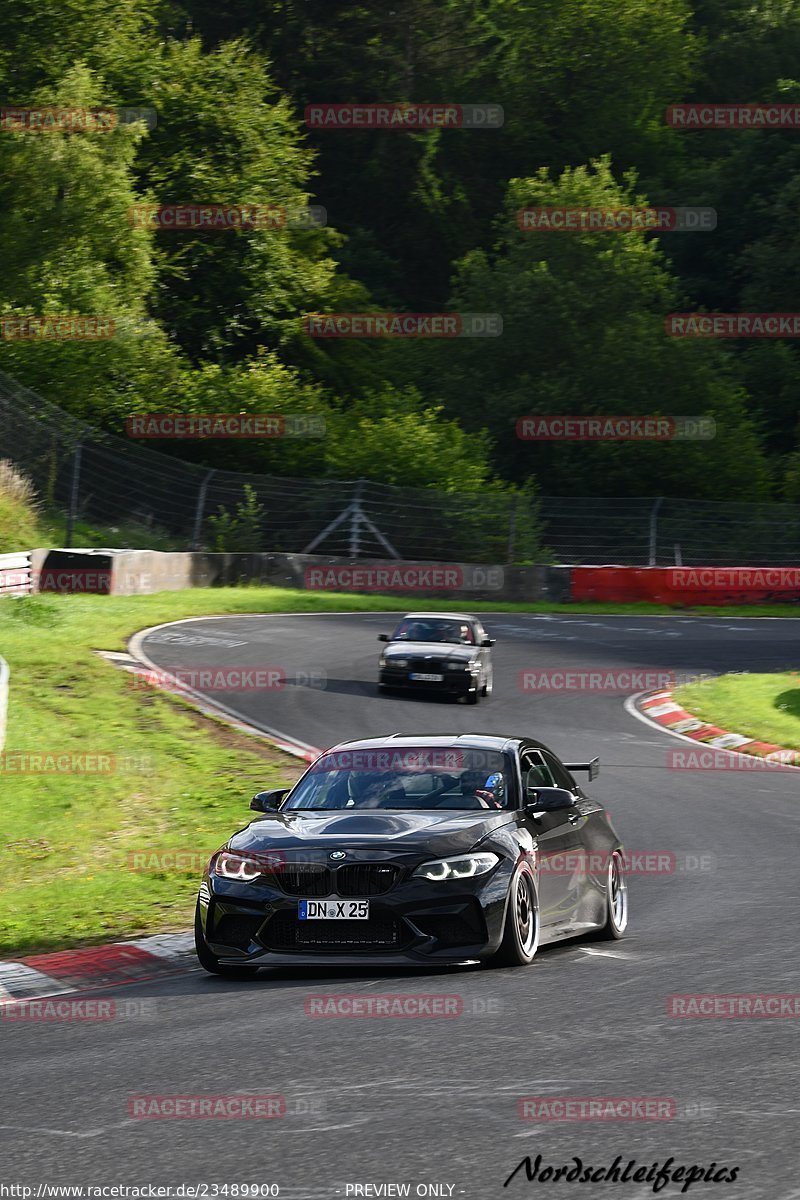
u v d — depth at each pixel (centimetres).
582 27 17588
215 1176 1106
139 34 13488
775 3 19125
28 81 12112
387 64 16775
